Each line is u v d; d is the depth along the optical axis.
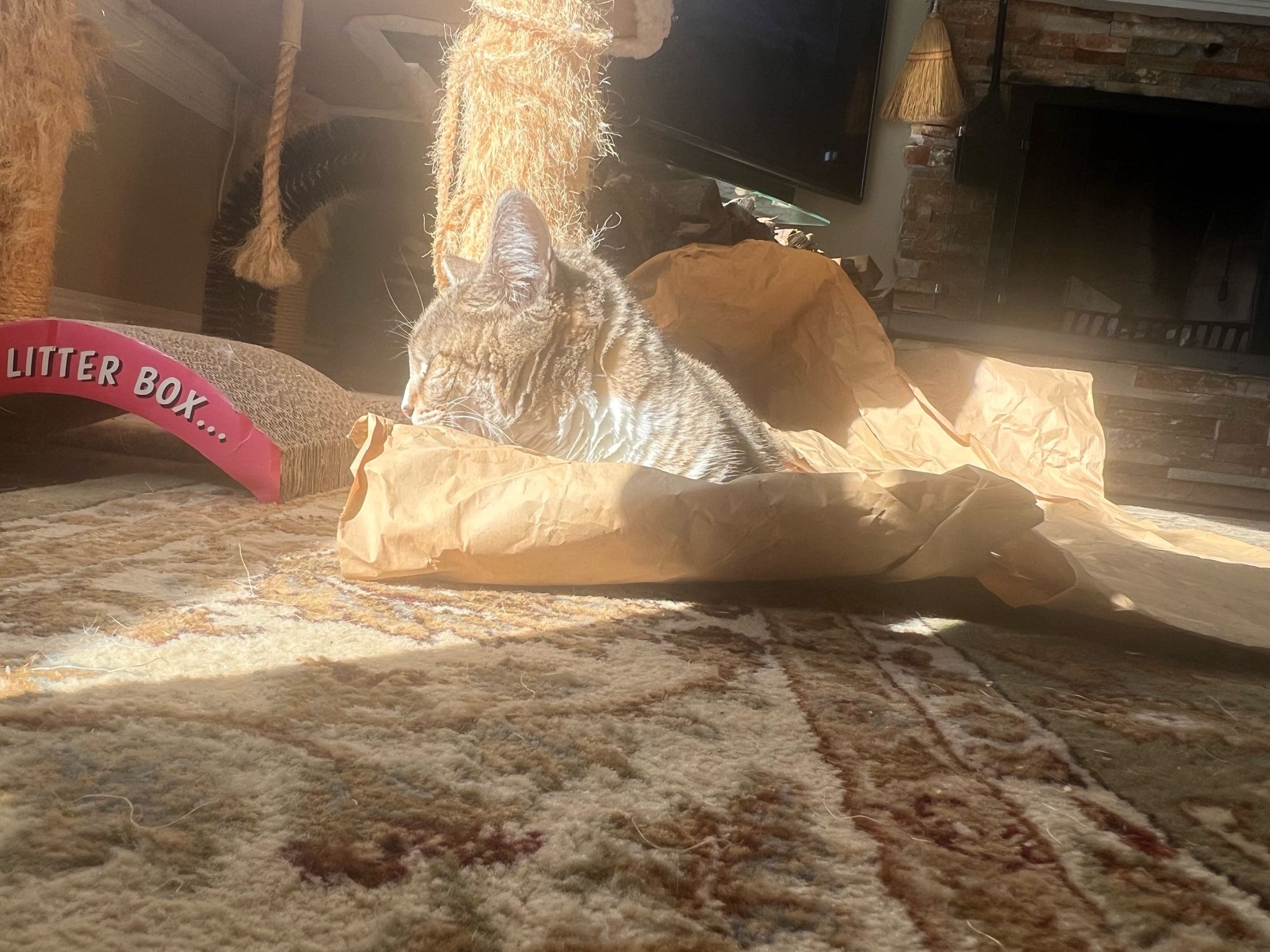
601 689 0.83
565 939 0.47
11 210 1.92
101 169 2.86
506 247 1.47
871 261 4.25
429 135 3.24
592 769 0.66
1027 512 1.12
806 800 0.64
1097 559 1.54
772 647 1.03
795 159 4.34
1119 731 0.85
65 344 1.46
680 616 1.12
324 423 1.69
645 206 3.71
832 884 0.54
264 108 3.58
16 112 1.86
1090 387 2.75
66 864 0.49
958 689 0.94
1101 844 0.62
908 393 2.50
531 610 1.08
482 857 0.54
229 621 0.92
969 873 0.56
